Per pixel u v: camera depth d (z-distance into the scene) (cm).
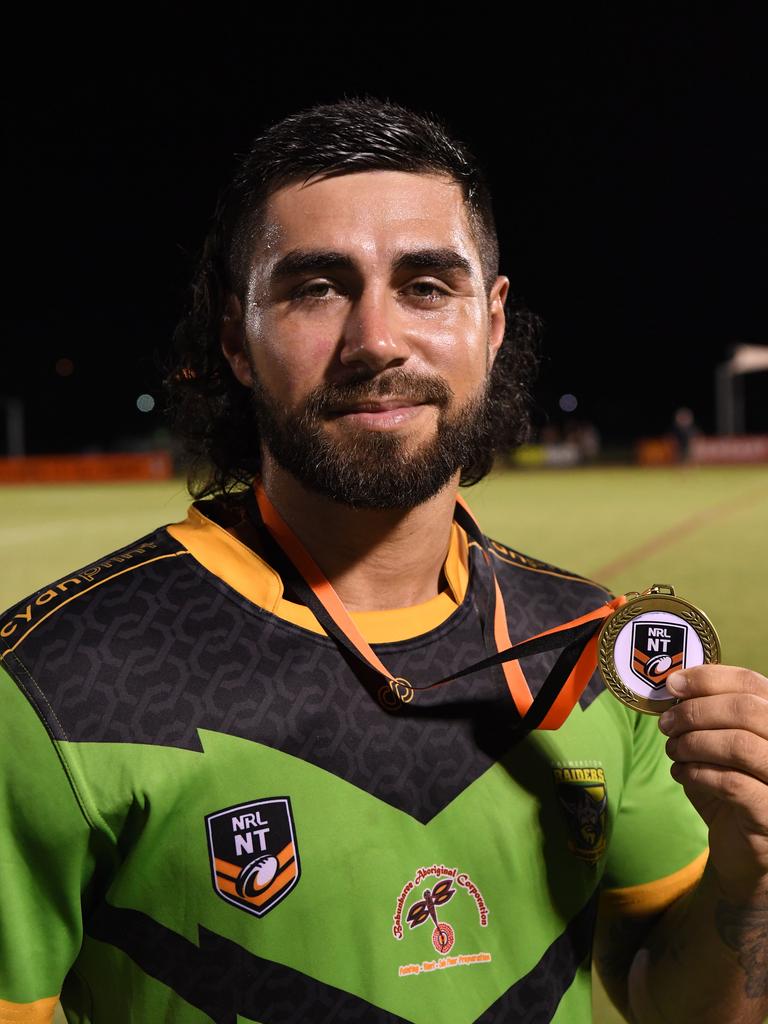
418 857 97
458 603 110
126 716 93
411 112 105
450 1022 95
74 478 2903
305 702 98
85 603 99
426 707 101
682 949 111
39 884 92
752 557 841
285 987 92
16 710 92
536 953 100
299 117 102
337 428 97
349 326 96
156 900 92
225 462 129
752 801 93
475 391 102
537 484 2083
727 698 94
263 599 101
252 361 103
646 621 103
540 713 103
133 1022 93
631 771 118
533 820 103
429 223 99
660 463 3109
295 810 94
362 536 105
